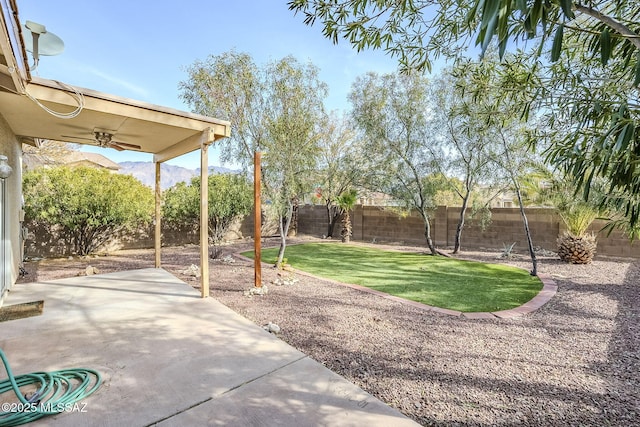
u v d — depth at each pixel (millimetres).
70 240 8906
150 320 3943
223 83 7156
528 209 9680
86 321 3893
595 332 3650
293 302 4801
